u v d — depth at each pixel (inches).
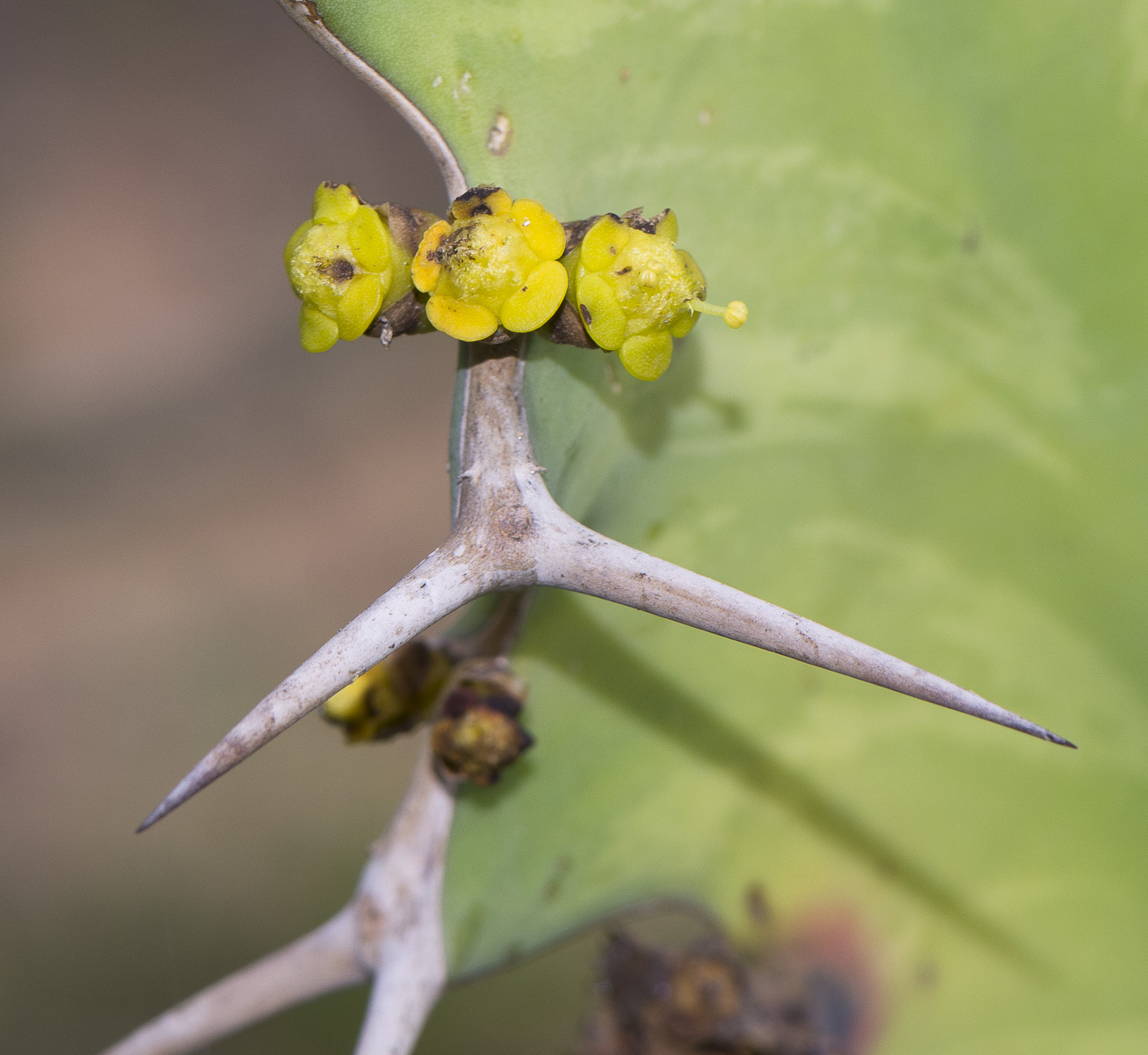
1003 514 8.6
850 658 7.2
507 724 7.9
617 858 8.7
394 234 7.3
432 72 7.4
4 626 26.0
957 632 8.7
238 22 37.4
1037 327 8.4
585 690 8.4
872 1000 8.9
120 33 37.2
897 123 8.2
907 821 8.8
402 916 8.2
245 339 31.5
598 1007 9.2
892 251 8.3
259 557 27.4
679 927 20.1
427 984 8.2
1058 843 8.8
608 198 7.8
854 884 8.9
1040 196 8.3
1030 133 8.3
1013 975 8.9
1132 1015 8.8
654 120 7.9
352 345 31.2
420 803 8.2
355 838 22.5
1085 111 8.3
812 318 8.4
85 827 23.0
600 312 7.2
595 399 7.8
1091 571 8.6
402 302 7.3
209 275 33.1
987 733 8.8
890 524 8.6
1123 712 8.7
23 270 33.2
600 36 7.7
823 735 8.8
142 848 22.5
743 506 8.5
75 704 24.8
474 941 8.3
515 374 7.4
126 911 21.8
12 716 24.7
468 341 7.3
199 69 36.7
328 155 35.3
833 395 8.4
